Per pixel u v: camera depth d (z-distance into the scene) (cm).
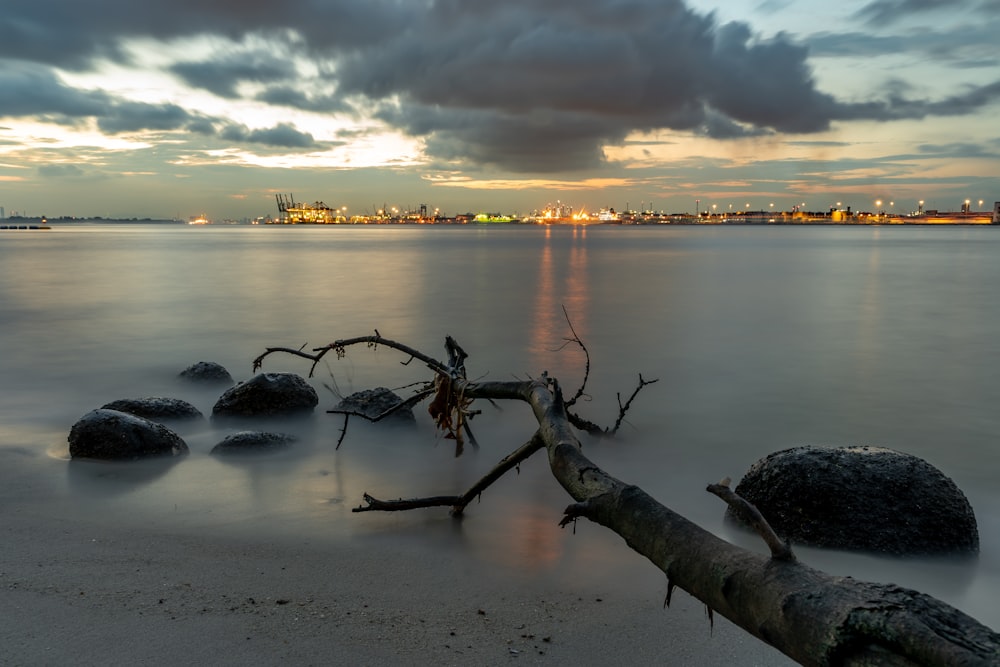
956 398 1195
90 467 709
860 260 6028
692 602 423
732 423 1016
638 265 5238
